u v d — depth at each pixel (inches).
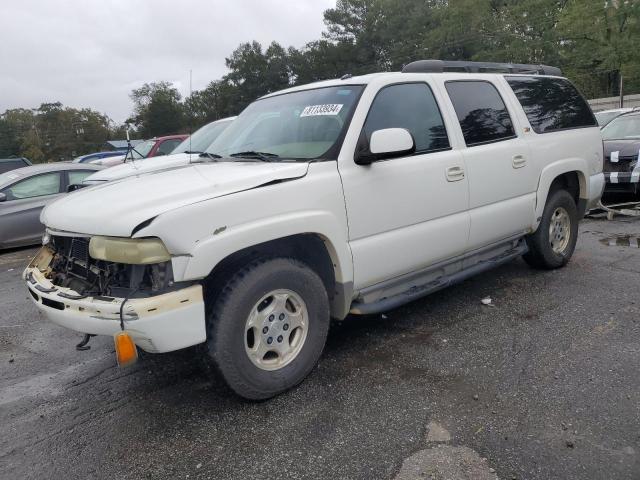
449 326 170.6
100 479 105.8
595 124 234.4
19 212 350.9
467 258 178.4
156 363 157.8
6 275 290.7
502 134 186.7
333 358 151.7
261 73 2593.5
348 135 140.6
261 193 121.3
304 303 132.8
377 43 2388.0
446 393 129.4
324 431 116.4
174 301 109.3
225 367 119.7
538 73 224.1
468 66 190.7
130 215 110.3
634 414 116.3
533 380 133.1
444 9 1809.8
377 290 150.3
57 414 132.7
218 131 340.2
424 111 163.0
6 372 160.4
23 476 108.2
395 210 148.1
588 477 97.8
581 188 225.5
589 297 189.0
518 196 190.9
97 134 3782.0
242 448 112.3
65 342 182.4
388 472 102.0
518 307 183.5
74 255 125.6
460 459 104.5
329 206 133.1
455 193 164.7
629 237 275.9
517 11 1599.4
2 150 3563.0
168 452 113.0
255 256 127.6
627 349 146.7
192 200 113.3
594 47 1267.2
